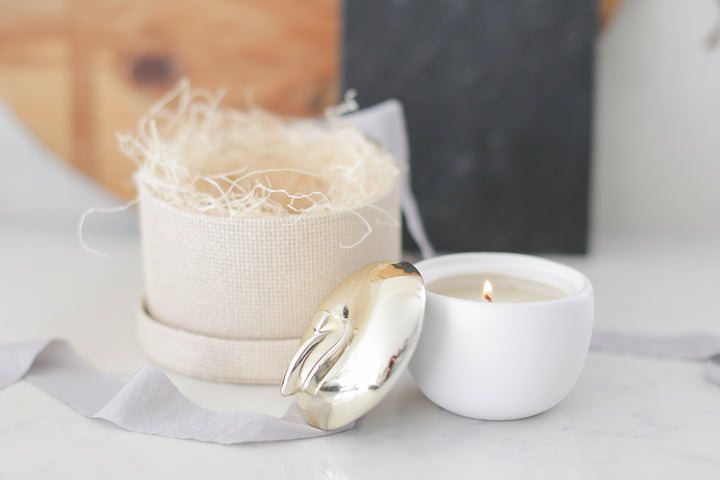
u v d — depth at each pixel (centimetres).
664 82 88
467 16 84
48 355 64
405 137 81
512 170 86
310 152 71
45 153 97
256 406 59
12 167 98
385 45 86
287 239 58
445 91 86
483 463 53
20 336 69
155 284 63
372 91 87
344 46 86
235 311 60
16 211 99
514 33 84
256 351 60
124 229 98
